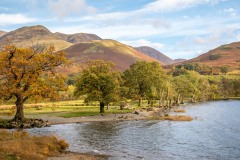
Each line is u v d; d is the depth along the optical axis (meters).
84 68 86.25
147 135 46.47
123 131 50.75
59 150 31.62
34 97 55.97
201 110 105.12
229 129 54.81
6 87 54.03
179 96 152.62
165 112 94.56
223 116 81.88
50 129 52.41
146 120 69.81
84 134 46.56
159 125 60.28
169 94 127.56
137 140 41.53
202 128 56.00
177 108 115.75
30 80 55.03
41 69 56.97
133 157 30.22
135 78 118.94
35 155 25.53
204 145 38.44
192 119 72.75
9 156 23.16
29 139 31.12
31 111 86.00
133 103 130.50
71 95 154.50
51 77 58.56
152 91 115.88
